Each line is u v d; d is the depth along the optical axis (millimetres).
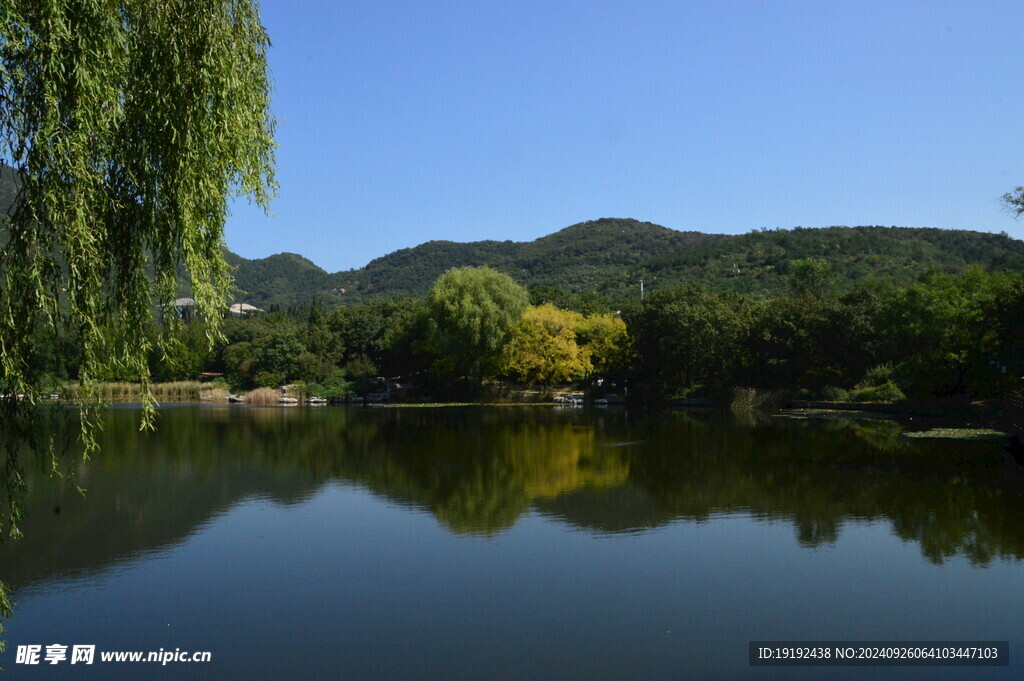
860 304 60531
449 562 15188
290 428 44531
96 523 18734
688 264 167750
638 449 33000
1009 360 38406
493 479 25203
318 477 25781
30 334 8266
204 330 9211
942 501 20734
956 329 45469
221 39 8992
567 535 17344
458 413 58625
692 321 66312
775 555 15547
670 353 66625
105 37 8305
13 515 8719
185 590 13484
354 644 11047
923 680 9828
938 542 16406
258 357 84500
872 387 57812
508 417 53594
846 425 43812
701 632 11484
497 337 69125
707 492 22438
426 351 76688
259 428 44562
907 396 53938
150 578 14164
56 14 7754
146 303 8828
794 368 61688
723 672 10125
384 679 9891
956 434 37594
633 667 10258
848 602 12727
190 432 41969
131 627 11742
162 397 78875
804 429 41500
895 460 28562
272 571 14609
